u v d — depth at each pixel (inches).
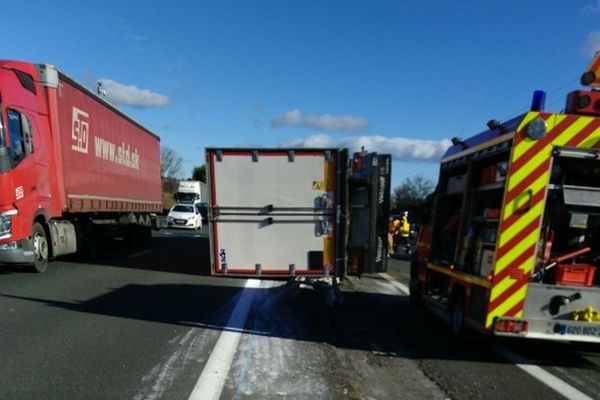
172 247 835.4
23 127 425.4
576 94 224.8
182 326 287.3
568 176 237.0
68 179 506.6
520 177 222.7
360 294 430.6
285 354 239.6
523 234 223.9
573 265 234.5
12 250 416.8
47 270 486.9
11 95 414.9
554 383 209.6
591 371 228.1
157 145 948.6
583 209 235.9
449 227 315.9
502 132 240.2
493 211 237.8
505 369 227.8
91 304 339.3
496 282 224.7
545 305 226.8
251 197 357.4
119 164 693.3
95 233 615.8
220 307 345.7
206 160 356.5
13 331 263.6
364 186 378.3
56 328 272.7
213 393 186.7
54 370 206.4
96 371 206.4
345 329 297.9
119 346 242.8
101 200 614.2
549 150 221.6
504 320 224.5
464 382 208.8
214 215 358.3
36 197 443.8
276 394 188.1
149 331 273.1
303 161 356.2
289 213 357.4
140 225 847.7
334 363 228.8
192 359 226.2
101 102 613.0
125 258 645.3
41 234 462.0
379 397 190.4
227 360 226.4
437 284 325.4
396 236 885.8
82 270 502.3
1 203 402.3
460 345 268.1
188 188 1934.1
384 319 331.0
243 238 358.3
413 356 246.5
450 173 325.7
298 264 358.9
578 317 226.8
